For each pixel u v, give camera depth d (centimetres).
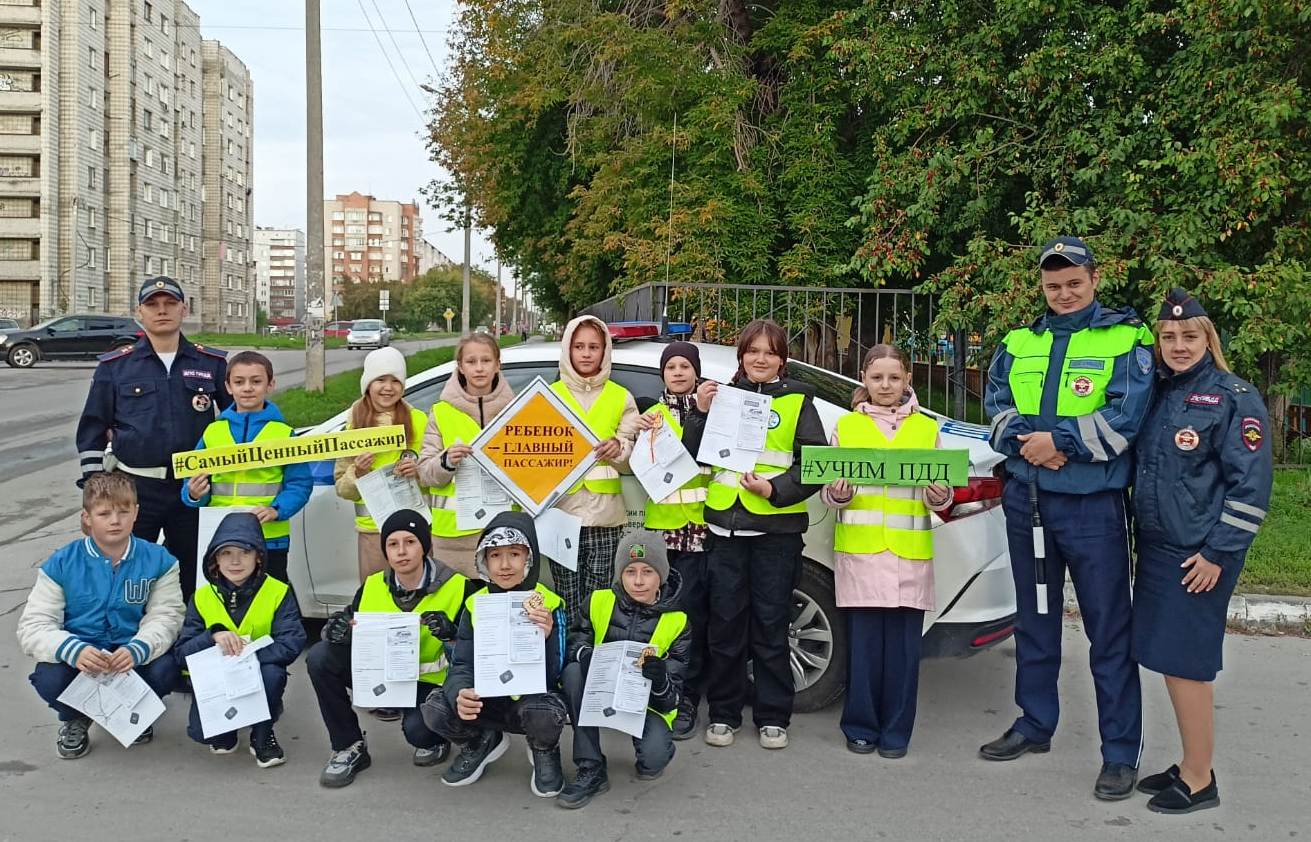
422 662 381
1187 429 342
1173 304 348
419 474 419
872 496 396
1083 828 338
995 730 432
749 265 1174
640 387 475
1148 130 898
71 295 6406
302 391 1620
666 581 374
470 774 370
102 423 460
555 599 369
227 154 8819
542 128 1702
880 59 1012
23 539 753
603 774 365
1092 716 447
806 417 407
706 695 431
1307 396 1048
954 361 966
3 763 386
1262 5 789
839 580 402
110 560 396
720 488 406
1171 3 916
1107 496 365
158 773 380
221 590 389
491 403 432
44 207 6269
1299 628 562
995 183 999
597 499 423
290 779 377
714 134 1212
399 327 11694
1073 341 368
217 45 8581
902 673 398
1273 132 815
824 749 408
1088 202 947
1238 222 841
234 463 420
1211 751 351
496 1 1562
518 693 350
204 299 8625
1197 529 340
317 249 1622
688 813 349
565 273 1752
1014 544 392
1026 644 395
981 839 329
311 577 488
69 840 323
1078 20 939
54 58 6256
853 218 1021
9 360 2691
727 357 491
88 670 379
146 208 7294
